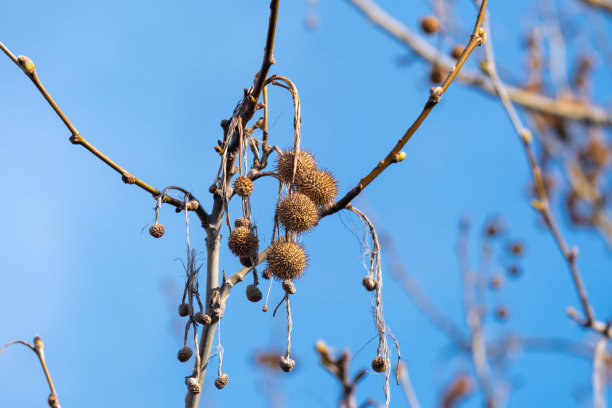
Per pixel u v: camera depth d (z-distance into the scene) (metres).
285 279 4.22
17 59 4.39
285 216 4.25
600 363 3.96
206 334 4.27
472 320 5.05
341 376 4.57
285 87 4.53
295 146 4.34
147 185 4.54
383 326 4.12
